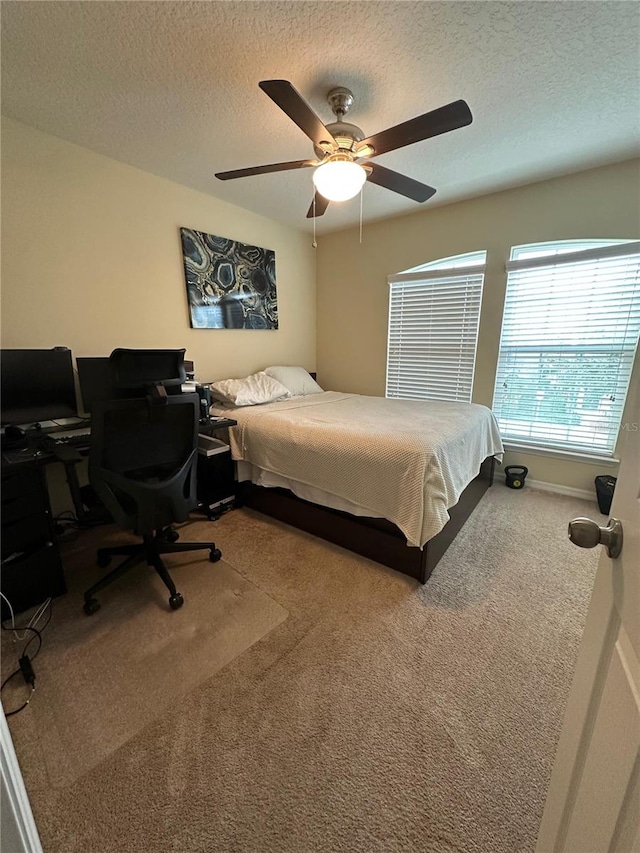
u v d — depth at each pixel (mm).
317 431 2119
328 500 2105
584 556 2078
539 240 2732
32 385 1948
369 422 2264
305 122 1450
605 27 1345
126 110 1842
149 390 1594
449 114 1364
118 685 1288
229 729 1141
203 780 1008
